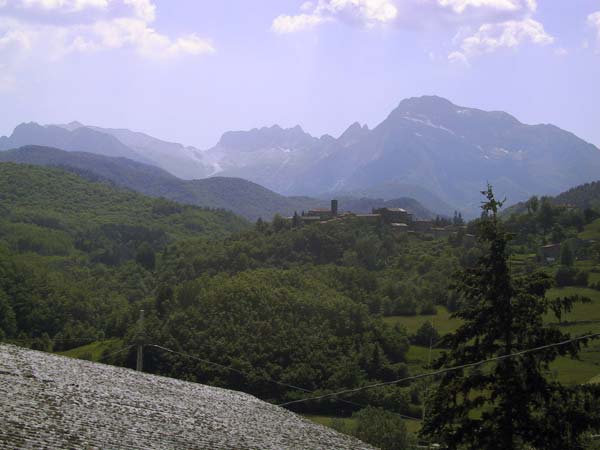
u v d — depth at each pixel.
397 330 109.31
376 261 167.88
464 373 30.72
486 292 31.25
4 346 24.50
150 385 25.80
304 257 169.88
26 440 15.46
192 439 20.09
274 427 25.72
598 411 28.75
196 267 164.62
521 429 28.59
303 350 92.44
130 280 166.12
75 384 21.73
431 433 30.52
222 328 94.69
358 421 65.31
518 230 183.50
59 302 124.00
